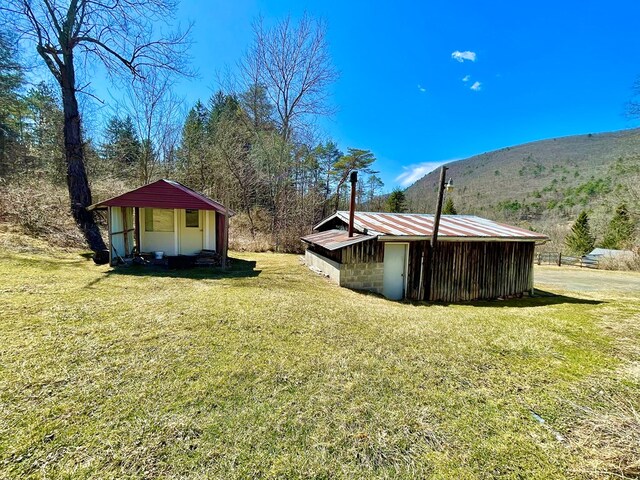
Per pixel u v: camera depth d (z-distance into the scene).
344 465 1.91
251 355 3.33
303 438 2.12
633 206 19.19
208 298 5.55
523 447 2.10
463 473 1.87
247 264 10.52
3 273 6.10
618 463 1.92
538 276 14.96
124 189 16.88
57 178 15.41
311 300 5.96
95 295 5.31
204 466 1.84
